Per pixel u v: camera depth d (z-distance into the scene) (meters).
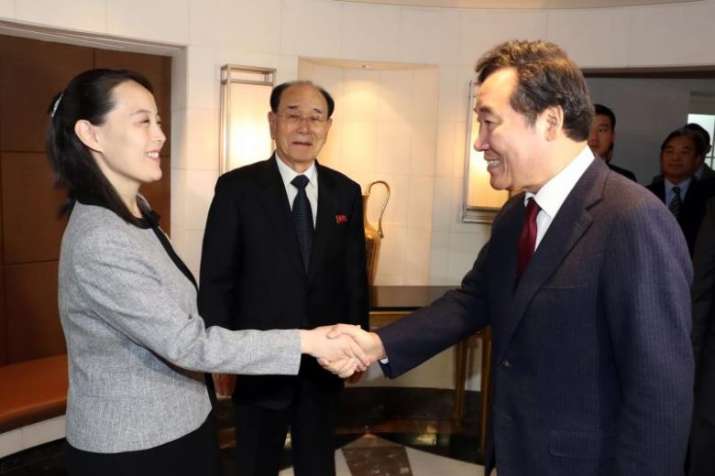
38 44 2.85
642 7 3.17
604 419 1.09
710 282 2.03
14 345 2.93
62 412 2.60
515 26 3.38
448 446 2.93
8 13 2.54
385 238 3.84
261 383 1.85
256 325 1.88
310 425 1.92
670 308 0.99
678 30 3.11
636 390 1.00
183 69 3.11
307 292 1.89
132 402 1.19
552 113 1.09
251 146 3.17
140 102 1.21
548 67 1.08
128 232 1.18
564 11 3.32
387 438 3.00
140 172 1.22
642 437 0.99
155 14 2.93
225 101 3.11
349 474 2.63
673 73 3.40
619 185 1.10
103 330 1.17
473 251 3.58
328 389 1.93
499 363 1.22
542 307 1.11
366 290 2.09
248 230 1.88
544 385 1.13
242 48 3.17
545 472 1.12
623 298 1.01
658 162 3.67
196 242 3.21
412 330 1.50
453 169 3.54
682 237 1.05
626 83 3.62
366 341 1.47
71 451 1.21
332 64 3.55
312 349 1.42
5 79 2.77
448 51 3.44
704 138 3.04
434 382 3.58
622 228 1.04
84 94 1.17
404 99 3.69
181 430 1.25
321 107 1.95
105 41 2.91
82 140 1.18
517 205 1.31
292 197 1.97
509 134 1.11
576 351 1.09
